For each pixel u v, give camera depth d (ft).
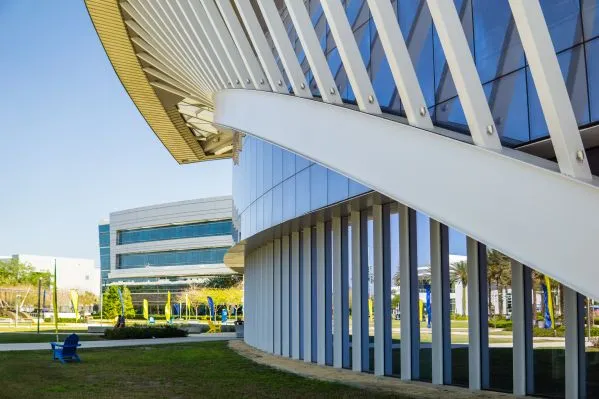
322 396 42.96
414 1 40.50
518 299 41.16
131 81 83.05
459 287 46.57
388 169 27.78
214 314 240.73
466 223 23.77
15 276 382.01
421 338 50.98
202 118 100.37
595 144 30.63
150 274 334.44
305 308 70.54
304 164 63.05
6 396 43.47
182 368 62.44
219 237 311.06
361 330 59.41
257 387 48.19
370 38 45.73
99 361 69.67
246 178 90.84
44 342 104.73
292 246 75.72
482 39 33.81
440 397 41.39
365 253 59.31
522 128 30.99
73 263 455.63
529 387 40.57
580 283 19.92
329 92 32.86
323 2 28.53
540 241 21.22
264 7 34.63
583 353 36.88
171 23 48.55
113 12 61.87
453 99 36.32
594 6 27.50
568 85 28.73
